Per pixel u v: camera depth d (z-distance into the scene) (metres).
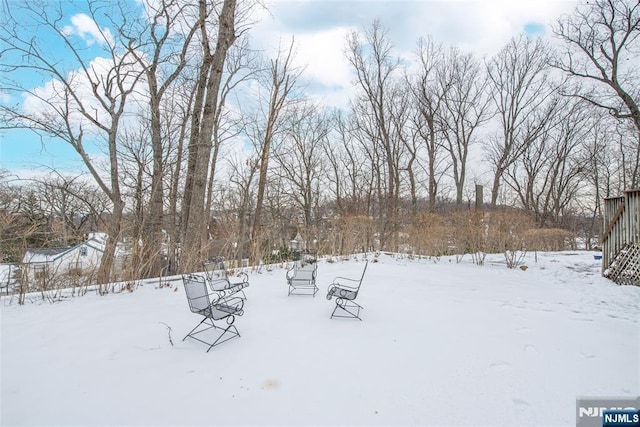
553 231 14.59
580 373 2.75
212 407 2.20
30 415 2.07
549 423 2.08
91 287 5.21
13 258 4.84
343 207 19.66
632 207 6.45
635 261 6.32
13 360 2.81
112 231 8.11
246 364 2.82
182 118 11.33
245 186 15.95
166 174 10.20
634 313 4.49
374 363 2.87
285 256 9.13
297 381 2.55
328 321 3.95
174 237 9.16
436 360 2.95
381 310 4.45
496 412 2.19
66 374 2.60
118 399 2.27
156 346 3.15
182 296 4.98
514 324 3.97
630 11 13.25
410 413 2.16
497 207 18.98
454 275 7.36
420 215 12.13
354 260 9.43
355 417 2.11
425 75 19.00
